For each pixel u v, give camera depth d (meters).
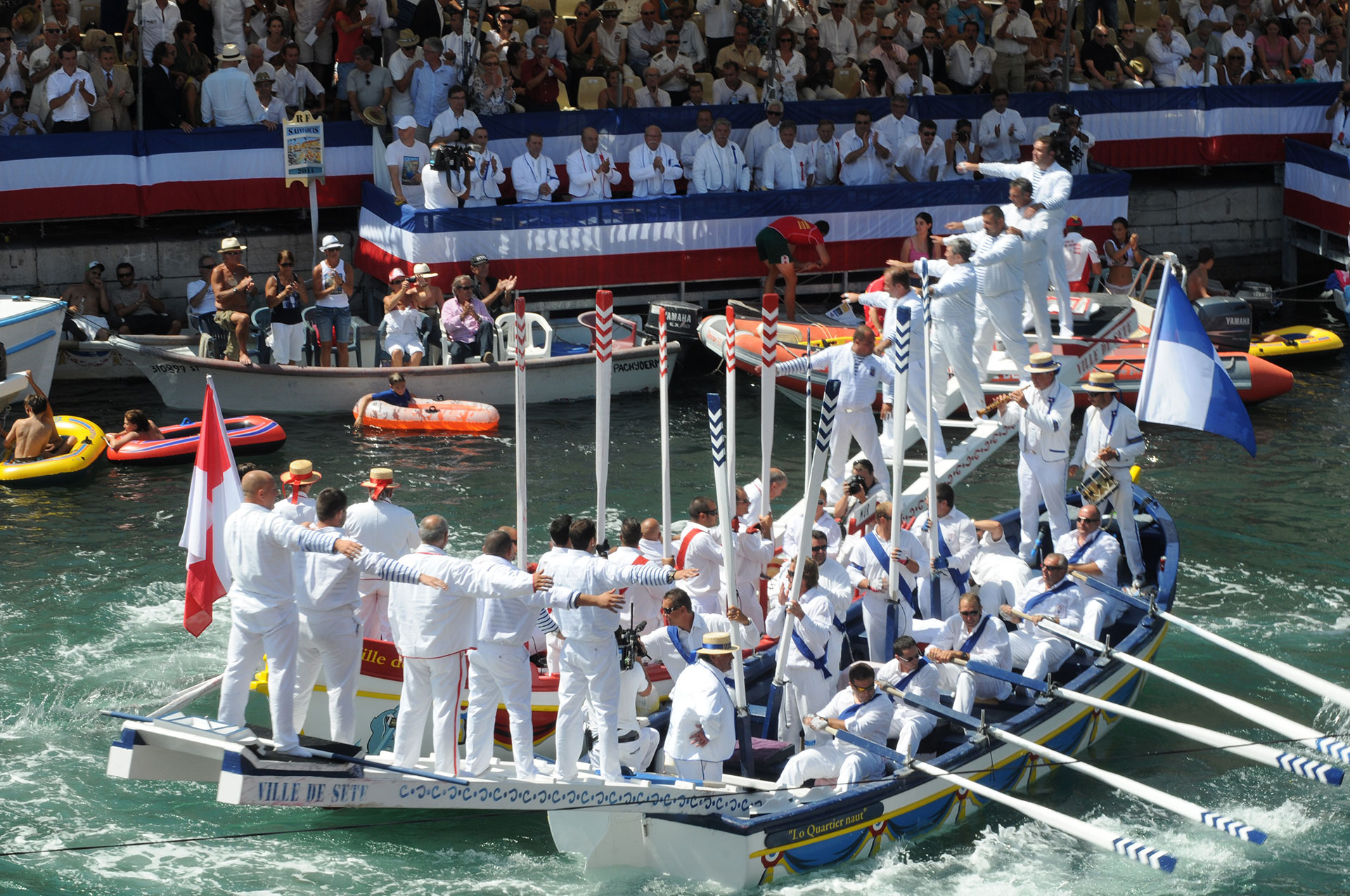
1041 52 103.06
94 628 54.94
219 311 81.56
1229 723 50.69
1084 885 40.78
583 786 37.56
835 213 91.56
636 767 41.84
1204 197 105.44
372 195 89.81
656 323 87.19
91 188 87.75
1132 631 52.28
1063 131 95.44
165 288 90.19
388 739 43.31
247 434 73.56
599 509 44.56
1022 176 71.12
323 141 88.88
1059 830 43.97
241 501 39.28
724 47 101.62
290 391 81.25
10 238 88.75
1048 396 57.16
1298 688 52.81
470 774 37.59
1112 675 48.69
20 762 45.84
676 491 70.25
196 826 43.09
